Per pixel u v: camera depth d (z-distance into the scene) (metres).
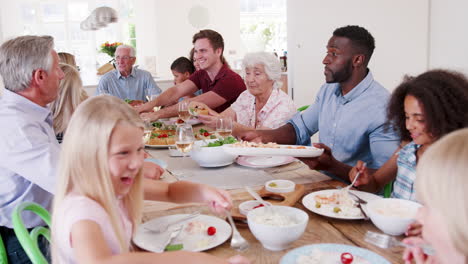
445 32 3.53
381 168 1.63
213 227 1.10
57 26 8.21
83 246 0.80
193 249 1.02
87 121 0.88
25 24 8.04
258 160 1.85
